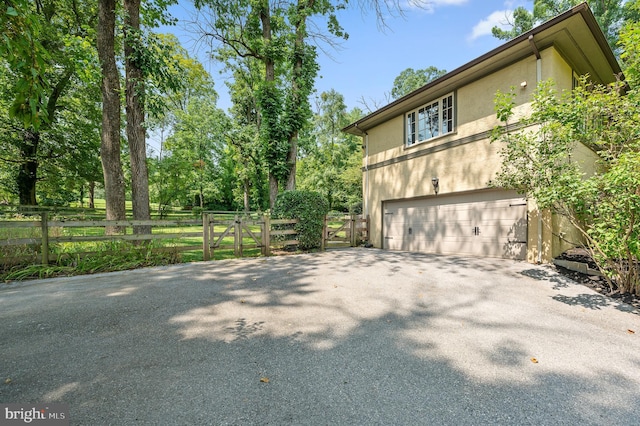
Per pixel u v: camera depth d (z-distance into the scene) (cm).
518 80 672
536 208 629
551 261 603
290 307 381
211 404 189
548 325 323
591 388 210
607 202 395
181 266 646
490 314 356
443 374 228
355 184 2559
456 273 568
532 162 480
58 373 223
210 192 2780
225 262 702
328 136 2945
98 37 736
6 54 159
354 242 1095
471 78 763
